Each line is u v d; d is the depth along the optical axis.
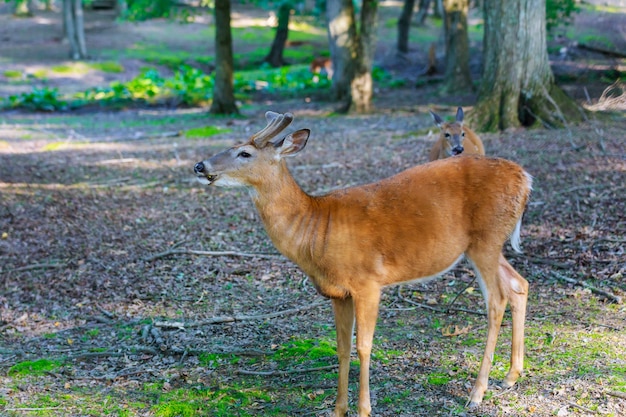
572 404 4.38
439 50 32.41
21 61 31.20
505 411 4.42
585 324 5.63
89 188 11.06
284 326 6.24
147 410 4.76
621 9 22.97
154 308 6.77
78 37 32.03
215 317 6.45
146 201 10.38
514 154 10.95
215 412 4.70
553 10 19.67
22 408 4.76
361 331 4.35
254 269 7.66
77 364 5.61
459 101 20.12
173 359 5.68
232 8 46.34
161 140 15.91
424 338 5.73
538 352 5.21
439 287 6.88
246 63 33.56
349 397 4.81
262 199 4.41
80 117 20.97
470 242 4.57
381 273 4.38
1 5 43.09
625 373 4.71
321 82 25.91
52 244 8.43
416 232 4.38
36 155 13.88
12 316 6.65
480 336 5.67
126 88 23.98
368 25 18.62
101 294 7.11
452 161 4.63
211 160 4.32
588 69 20.70
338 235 4.33
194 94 23.56
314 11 34.53
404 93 23.22
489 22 12.95
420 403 4.65
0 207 9.68
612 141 11.11
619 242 7.16
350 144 13.93
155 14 22.44
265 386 5.08
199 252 8.09
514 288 4.73
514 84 12.78
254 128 17.41
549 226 7.93
